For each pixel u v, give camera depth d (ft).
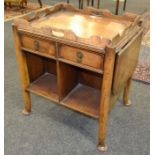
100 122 4.56
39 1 13.92
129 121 5.65
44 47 4.48
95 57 3.90
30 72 5.45
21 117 5.78
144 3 15.48
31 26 4.44
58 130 5.40
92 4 13.21
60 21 5.03
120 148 4.93
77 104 4.97
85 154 4.80
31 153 4.82
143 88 6.87
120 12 13.52
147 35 10.14
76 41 3.97
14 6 13.91
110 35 4.32
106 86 4.02
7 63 8.19
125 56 4.15
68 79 5.08
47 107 6.13
